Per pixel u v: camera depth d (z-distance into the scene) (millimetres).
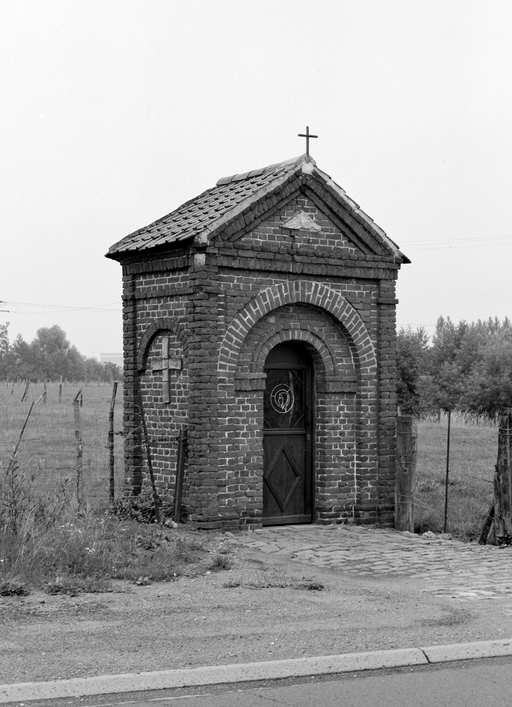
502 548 14891
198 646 8445
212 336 15695
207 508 15617
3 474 14562
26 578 10953
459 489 21016
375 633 9008
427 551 14586
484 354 55469
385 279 17469
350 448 17250
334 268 16828
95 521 13586
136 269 17094
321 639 8742
